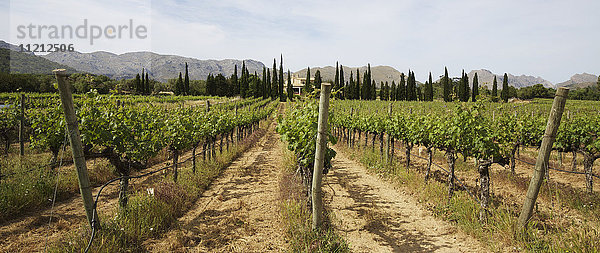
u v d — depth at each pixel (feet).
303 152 19.29
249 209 19.10
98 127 15.88
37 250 13.34
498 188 24.31
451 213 18.19
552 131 13.07
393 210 19.85
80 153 12.03
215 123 34.12
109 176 25.22
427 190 22.21
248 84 209.46
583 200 19.51
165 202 17.76
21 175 21.47
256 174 28.94
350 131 48.19
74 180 21.98
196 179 24.23
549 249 12.95
